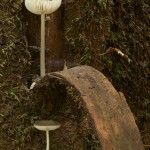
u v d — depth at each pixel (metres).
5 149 0.35
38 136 0.35
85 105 0.31
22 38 0.35
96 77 0.32
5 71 0.35
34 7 0.34
